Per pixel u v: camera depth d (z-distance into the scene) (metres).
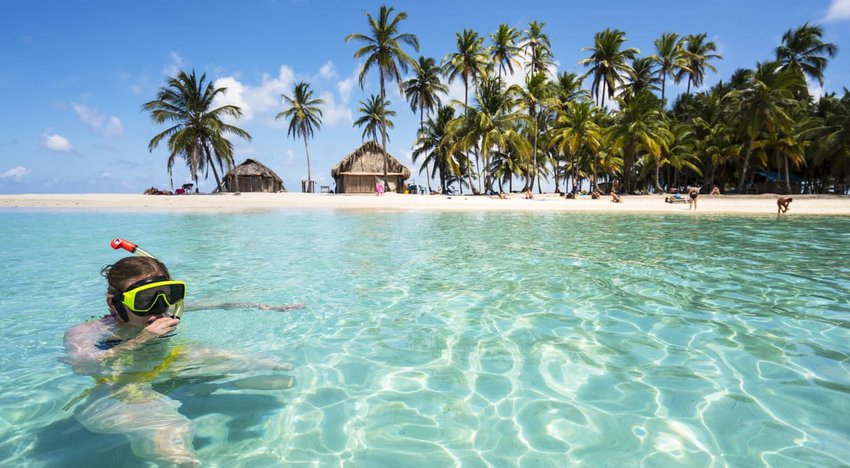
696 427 2.04
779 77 34.62
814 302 4.28
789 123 34.94
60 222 14.02
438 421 2.12
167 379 2.47
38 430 1.94
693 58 45.72
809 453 1.82
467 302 4.33
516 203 26.36
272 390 2.39
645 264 6.45
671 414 2.17
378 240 9.52
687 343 3.16
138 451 1.80
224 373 2.58
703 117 45.53
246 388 2.40
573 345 3.14
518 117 37.00
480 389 2.47
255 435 1.96
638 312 3.97
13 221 14.37
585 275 5.66
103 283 5.12
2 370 2.59
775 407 2.21
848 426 2.03
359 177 44.53
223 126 35.53
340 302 4.30
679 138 42.22
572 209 22.91
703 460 1.78
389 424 2.09
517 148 38.69
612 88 43.84
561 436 1.99
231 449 1.84
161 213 18.84
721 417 2.13
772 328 3.49
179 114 34.62
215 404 2.22
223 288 4.89
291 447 1.87
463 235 10.45
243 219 15.72
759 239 9.70
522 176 53.09
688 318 3.78
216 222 14.28
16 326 3.47
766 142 38.97
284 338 3.21
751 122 35.59
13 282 5.17
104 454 1.77
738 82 45.12
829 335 3.31
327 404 2.27
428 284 5.14
